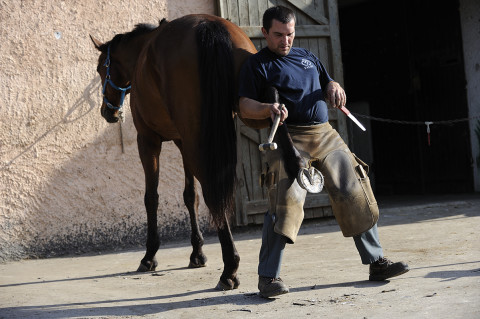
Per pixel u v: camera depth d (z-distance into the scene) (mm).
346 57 13273
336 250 6074
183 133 4316
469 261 4816
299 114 4008
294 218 3904
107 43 6336
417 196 11430
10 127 7176
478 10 10930
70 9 7500
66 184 7414
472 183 11156
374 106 12773
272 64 4012
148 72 4754
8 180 7168
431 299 3650
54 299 4629
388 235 6801
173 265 6047
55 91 7395
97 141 7566
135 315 3900
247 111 3914
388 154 12523
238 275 5090
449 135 11430
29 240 7246
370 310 3510
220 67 4121
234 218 8117
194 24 4418
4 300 4699
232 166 4090
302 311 3625
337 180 4020
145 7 7875
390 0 12242
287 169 3902
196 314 3795
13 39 7215
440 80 11523
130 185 7711
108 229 7578
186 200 5766
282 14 3953
